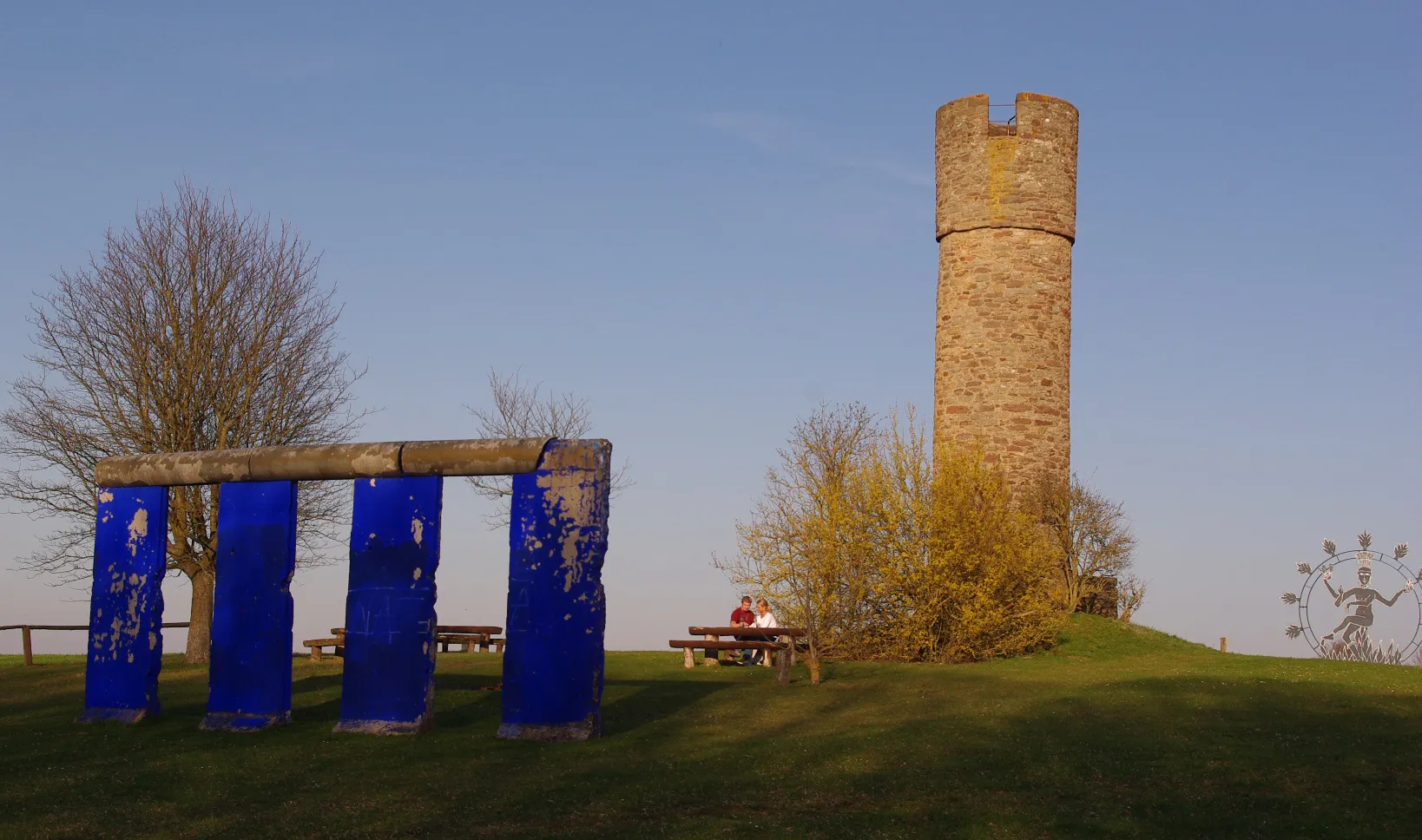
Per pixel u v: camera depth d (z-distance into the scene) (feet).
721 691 54.80
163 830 30.40
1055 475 83.20
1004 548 72.38
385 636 43.14
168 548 71.82
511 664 41.75
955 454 76.69
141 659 47.01
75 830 30.55
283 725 44.06
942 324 86.17
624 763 37.37
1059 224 84.69
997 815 30.66
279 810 32.24
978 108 84.99
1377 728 40.19
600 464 41.60
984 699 50.80
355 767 37.24
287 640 44.68
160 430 74.08
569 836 29.30
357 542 43.83
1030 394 82.69
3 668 68.44
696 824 30.14
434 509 42.96
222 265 77.00
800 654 68.28
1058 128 85.40
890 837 28.94
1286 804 31.32
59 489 73.77
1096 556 83.56
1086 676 59.00
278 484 45.16
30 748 41.50
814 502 72.69
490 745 40.45
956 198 85.40
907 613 71.72
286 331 79.05
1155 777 34.53
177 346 74.74
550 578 41.65
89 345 74.49
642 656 77.00
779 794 33.45
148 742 42.11
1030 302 83.35
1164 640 78.59
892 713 47.19
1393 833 28.76
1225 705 45.91
